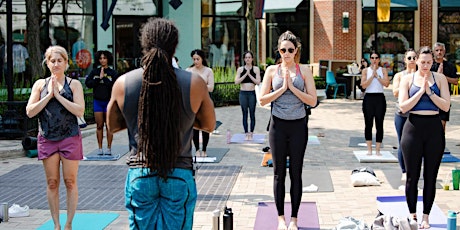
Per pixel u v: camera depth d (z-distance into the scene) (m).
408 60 9.41
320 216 7.84
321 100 23.47
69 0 22.52
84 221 7.75
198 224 7.56
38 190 9.58
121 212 8.20
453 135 14.72
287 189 9.17
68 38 22.56
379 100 11.46
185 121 4.31
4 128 13.65
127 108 4.32
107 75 11.78
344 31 29.67
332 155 12.28
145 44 4.34
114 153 12.55
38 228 7.45
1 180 10.30
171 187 4.21
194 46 24.38
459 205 8.25
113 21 23.39
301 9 30.34
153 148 4.15
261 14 23.73
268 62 29.94
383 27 30.36
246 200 8.74
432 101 6.92
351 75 23.78
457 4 29.44
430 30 30.03
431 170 7.03
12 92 13.66
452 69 10.86
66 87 6.79
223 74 23.16
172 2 18.91
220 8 25.30
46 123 6.72
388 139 14.20
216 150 12.80
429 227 7.06
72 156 6.76
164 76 4.20
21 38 21.59
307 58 30.45
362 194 9.00
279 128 7.02
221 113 19.91
